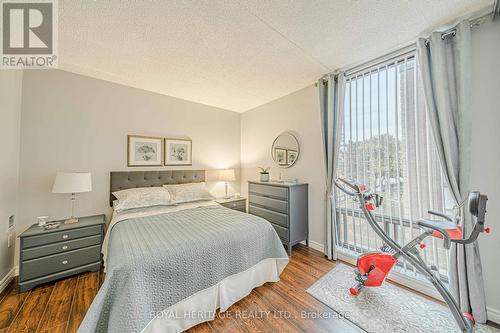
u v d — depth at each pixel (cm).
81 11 155
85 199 265
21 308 168
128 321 113
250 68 251
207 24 172
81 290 194
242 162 439
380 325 151
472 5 152
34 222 232
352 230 252
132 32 181
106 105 282
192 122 371
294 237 279
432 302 175
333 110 264
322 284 204
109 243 185
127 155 298
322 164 287
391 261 177
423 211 193
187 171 356
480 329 147
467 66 161
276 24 172
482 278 156
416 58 195
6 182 199
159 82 291
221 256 167
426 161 192
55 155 246
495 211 156
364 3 150
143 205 268
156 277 132
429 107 180
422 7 154
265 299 181
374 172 230
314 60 233
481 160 161
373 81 234
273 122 366
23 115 229
